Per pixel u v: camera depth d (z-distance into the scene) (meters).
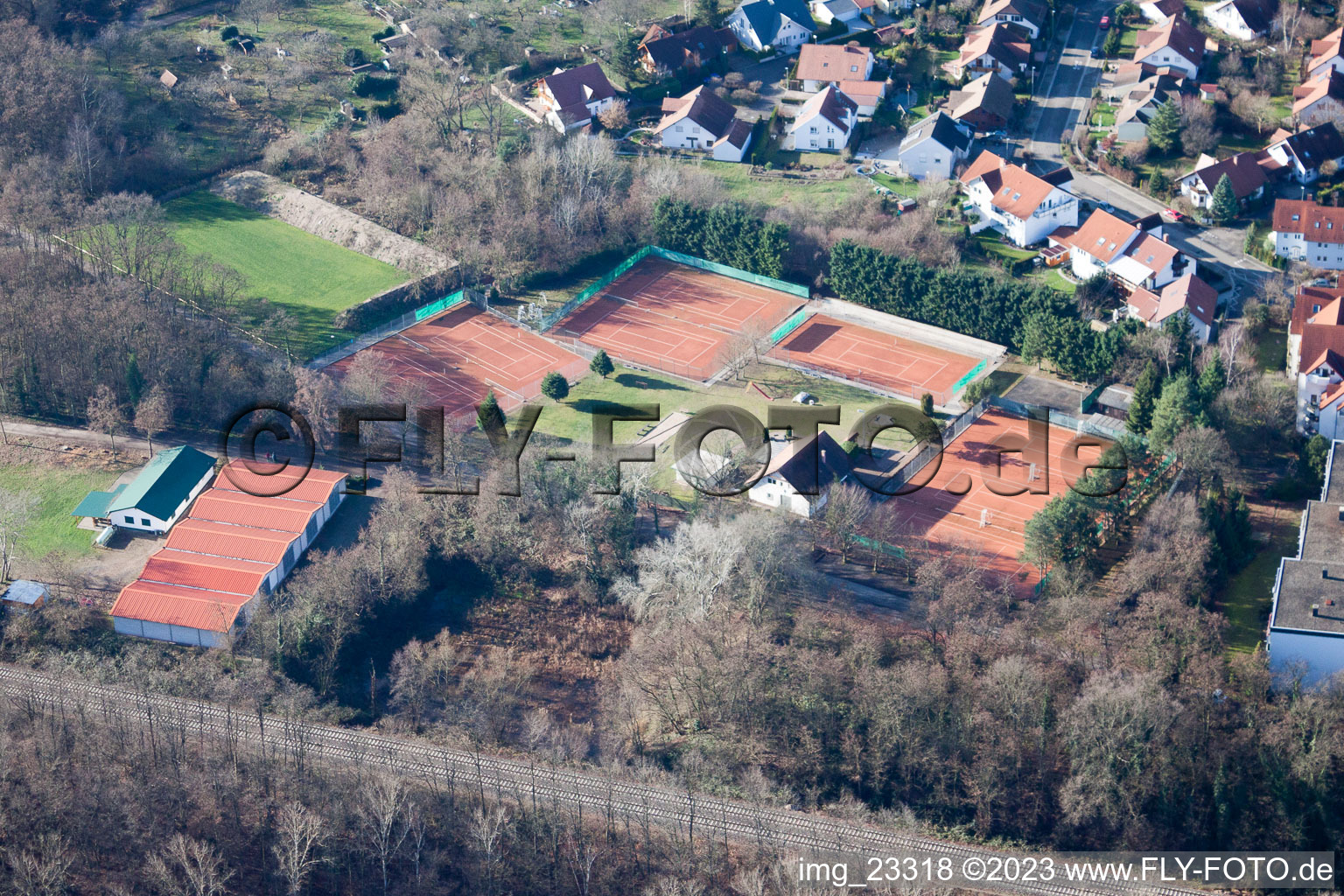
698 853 165.38
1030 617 192.25
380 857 164.25
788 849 166.25
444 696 189.88
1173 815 169.38
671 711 186.00
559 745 180.00
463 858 165.38
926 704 176.62
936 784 175.00
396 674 190.62
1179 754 172.38
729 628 190.00
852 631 190.38
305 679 190.12
